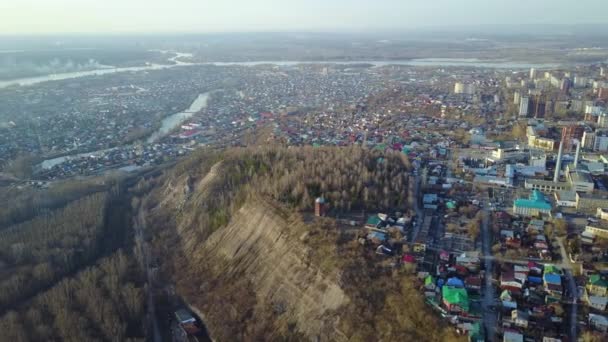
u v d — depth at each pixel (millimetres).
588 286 186125
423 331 165000
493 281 197000
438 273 199000
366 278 189875
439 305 176500
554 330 166250
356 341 169125
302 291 198625
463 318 170500
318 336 179375
